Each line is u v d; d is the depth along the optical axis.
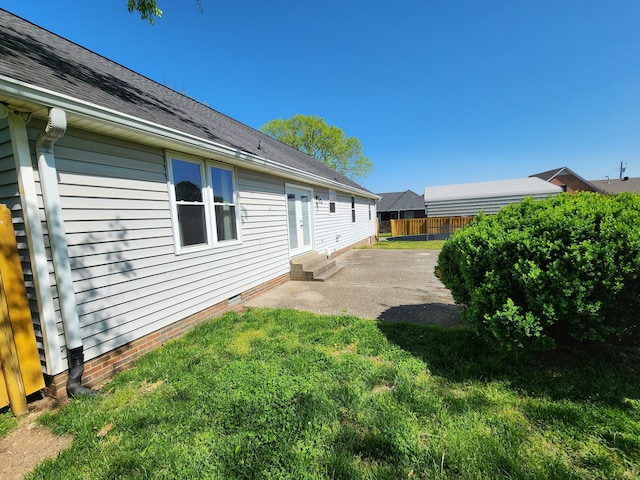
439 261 3.83
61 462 1.83
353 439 1.86
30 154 2.53
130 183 3.47
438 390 2.39
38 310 2.61
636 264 2.15
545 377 2.50
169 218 4.01
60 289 2.68
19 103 2.32
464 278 3.06
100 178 3.13
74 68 3.90
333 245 11.64
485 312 2.79
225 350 3.44
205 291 4.64
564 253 2.39
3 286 2.39
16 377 2.44
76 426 2.20
